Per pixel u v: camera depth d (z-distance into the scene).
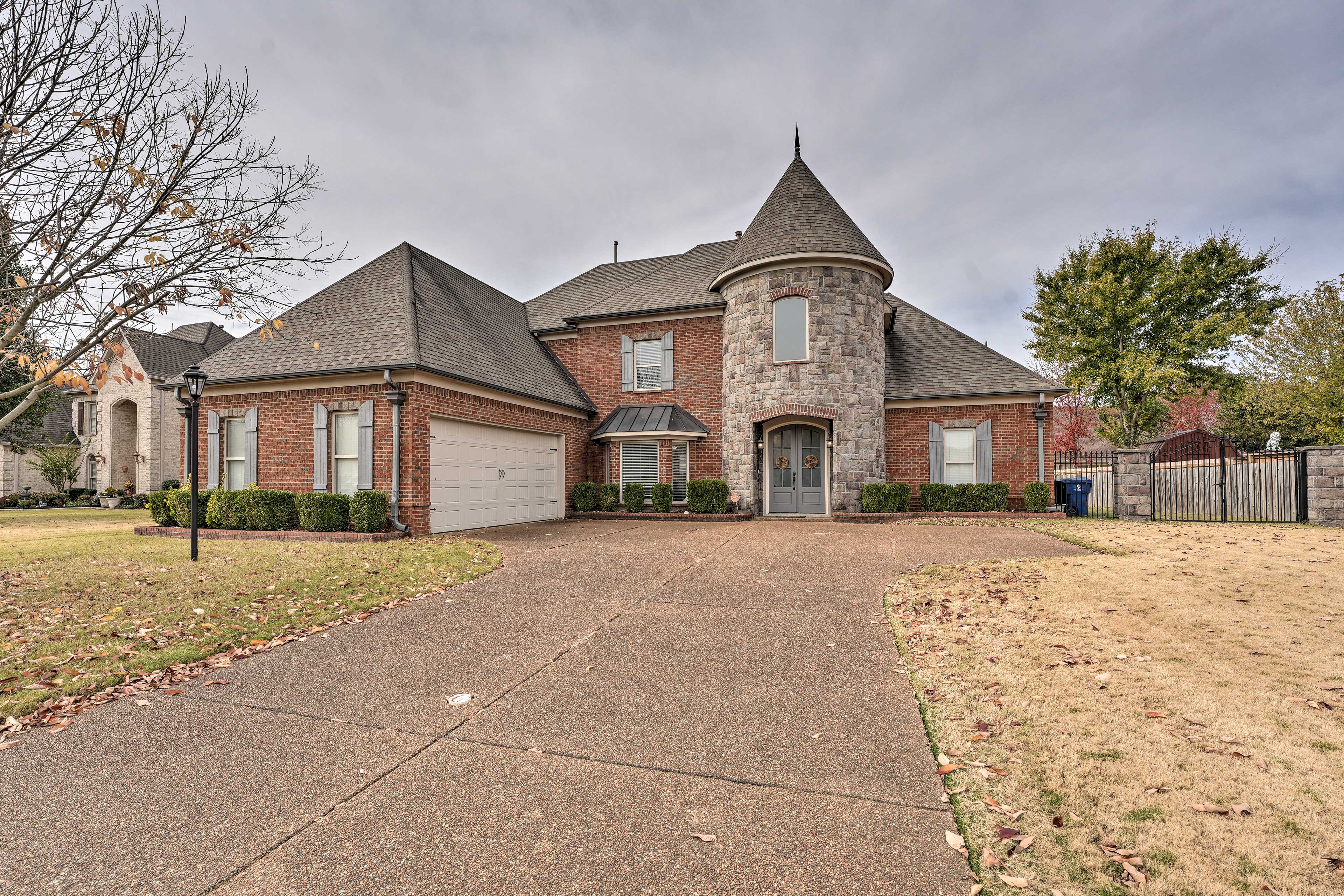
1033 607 5.90
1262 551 9.05
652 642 5.11
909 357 17.42
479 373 13.20
